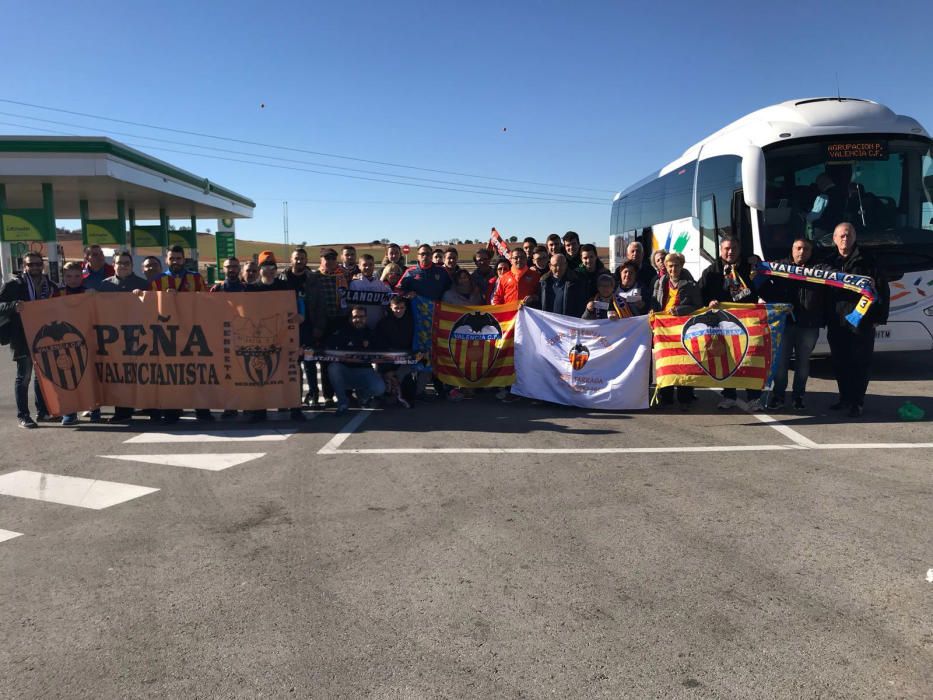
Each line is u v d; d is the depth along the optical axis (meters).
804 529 4.40
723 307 7.77
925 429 6.92
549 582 3.75
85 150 22.14
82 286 8.47
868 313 7.23
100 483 5.69
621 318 8.38
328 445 6.75
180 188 29.91
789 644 3.10
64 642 3.25
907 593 3.54
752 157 9.78
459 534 4.45
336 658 3.06
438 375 8.98
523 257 9.05
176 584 3.83
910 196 9.84
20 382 7.86
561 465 5.93
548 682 2.85
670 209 14.08
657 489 5.25
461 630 3.28
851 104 10.31
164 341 7.99
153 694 2.84
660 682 2.84
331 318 8.48
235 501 5.19
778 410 7.95
